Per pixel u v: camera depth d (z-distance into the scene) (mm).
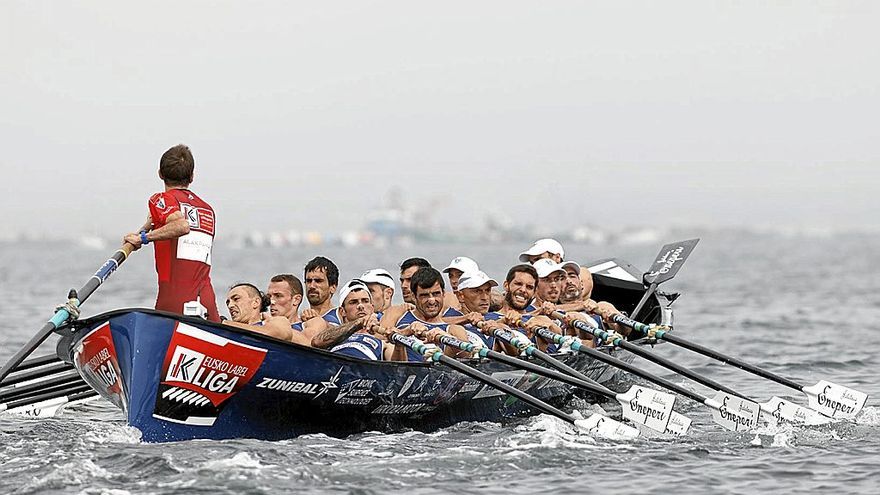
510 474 35781
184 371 37625
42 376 44500
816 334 89500
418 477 35031
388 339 43156
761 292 153625
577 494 33500
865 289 160750
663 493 33719
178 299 40062
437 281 45156
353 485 33812
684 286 172375
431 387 43062
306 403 40031
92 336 39125
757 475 36156
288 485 33500
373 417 42219
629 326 55125
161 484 33312
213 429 39125
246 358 38031
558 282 54125
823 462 38219
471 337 46219
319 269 46188
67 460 35812
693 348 53062
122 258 39844
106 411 49281
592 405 53375
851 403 47438
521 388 47969
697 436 43438
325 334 42062
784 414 46031
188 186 41094
